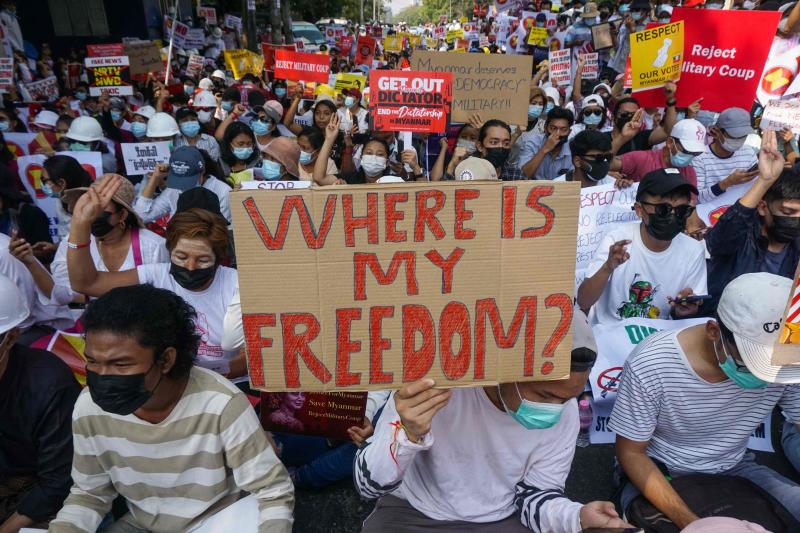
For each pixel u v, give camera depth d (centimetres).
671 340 213
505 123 500
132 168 533
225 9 3073
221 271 272
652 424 219
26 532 192
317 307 152
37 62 1405
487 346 157
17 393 199
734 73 472
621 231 325
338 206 147
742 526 140
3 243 292
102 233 299
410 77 429
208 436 186
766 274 189
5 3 1401
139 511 201
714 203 441
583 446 308
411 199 147
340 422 245
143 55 927
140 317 165
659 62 502
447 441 192
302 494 285
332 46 2400
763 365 178
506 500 202
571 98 975
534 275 154
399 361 156
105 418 183
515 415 180
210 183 450
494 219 150
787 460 294
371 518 207
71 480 211
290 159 485
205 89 930
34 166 509
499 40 1667
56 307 317
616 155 529
